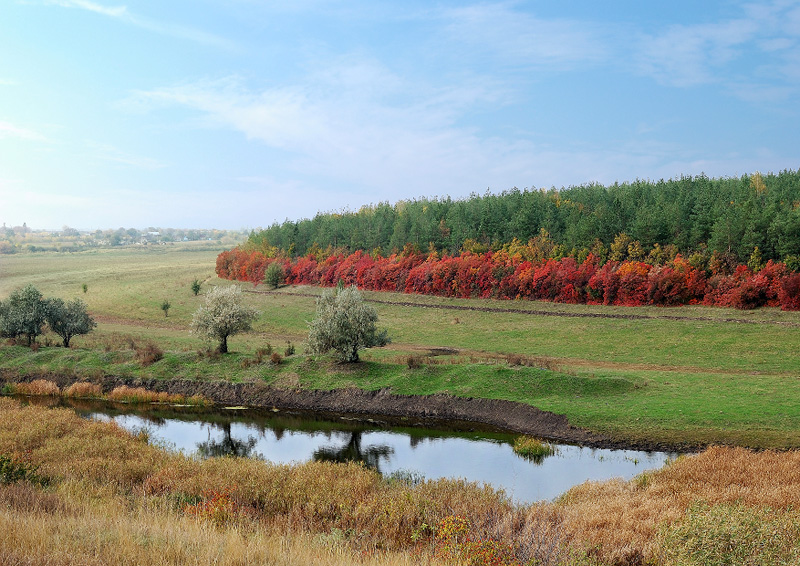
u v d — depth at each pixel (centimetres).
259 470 2416
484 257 11062
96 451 2764
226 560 1047
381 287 11669
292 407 4816
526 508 2042
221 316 5741
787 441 3209
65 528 1162
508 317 8694
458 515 1792
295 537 1495
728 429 3428
